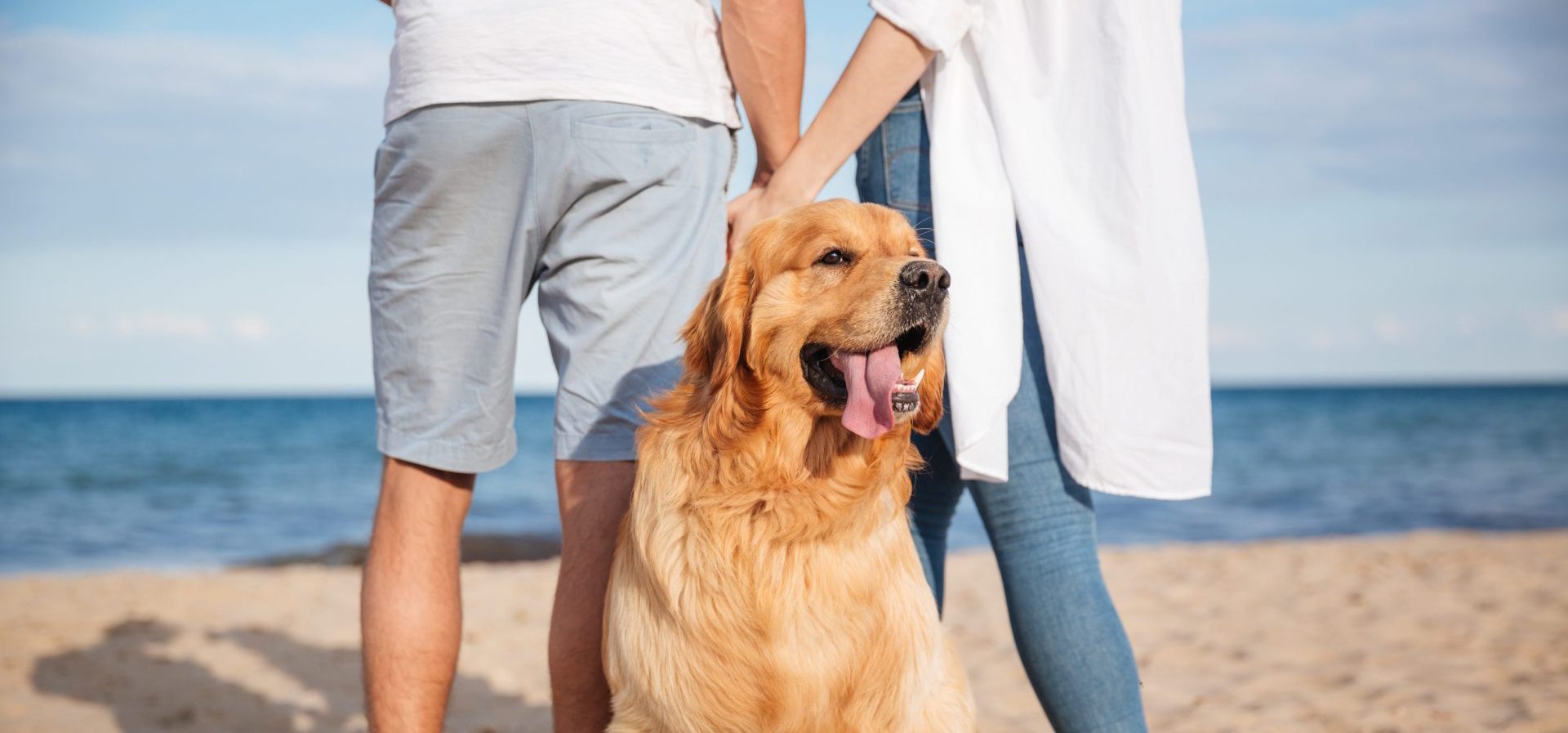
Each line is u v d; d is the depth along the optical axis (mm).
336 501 25047
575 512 2908
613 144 2715
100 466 34938
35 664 5738
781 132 3037
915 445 3152
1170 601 7426
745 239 2730
